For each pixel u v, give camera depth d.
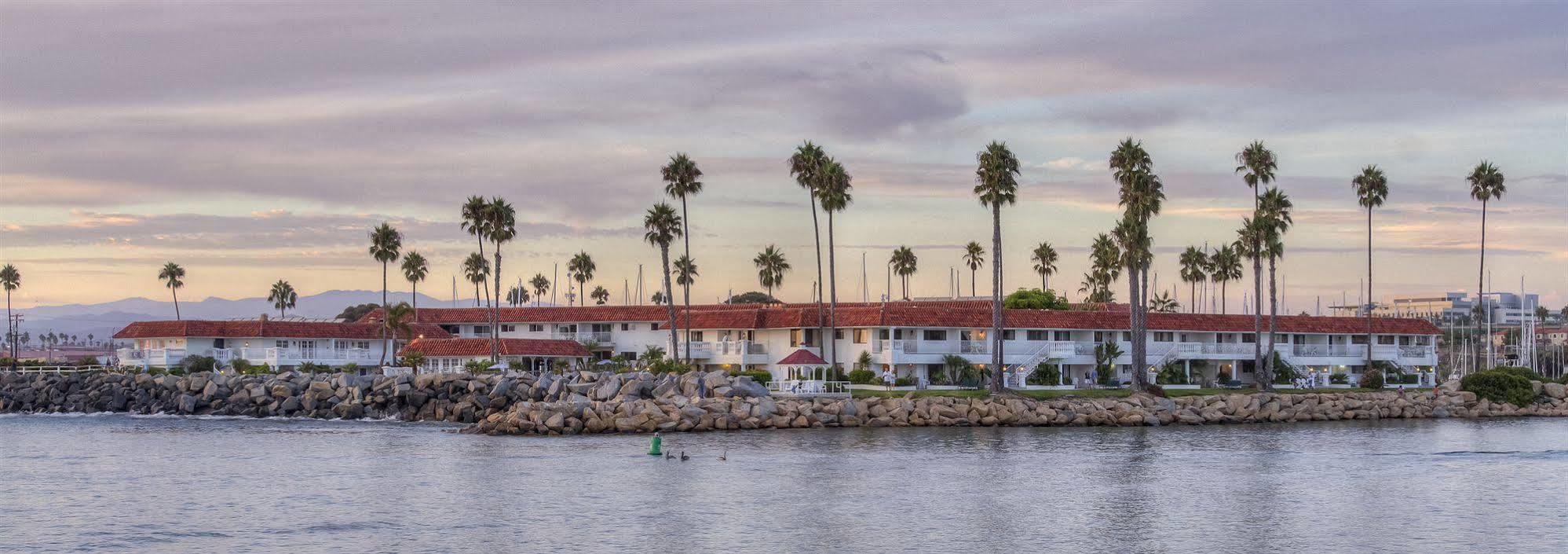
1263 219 114.88
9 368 133.50
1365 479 60.44
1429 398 112.50
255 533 45.91
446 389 102.00
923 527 47.31
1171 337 125.31
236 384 111.00
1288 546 44.25
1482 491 56.56
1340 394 109.31
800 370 114.50
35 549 43.16
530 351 128.88
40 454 70.81
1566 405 115.00
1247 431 90.69
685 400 90.31
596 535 45.59
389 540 44.69
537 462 66.00
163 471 62.47
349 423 98.38
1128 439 81.44
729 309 127.00
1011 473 62.22
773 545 44.09
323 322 138.62
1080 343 117.75
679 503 52.38
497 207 130.50
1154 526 47.88
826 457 68.69
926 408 93.69
